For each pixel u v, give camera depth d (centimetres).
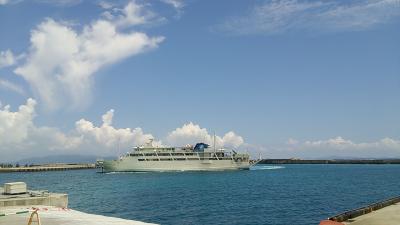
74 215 3712
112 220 3384
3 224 3041
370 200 9162
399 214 2859
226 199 9569
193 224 5975
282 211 7306
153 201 9312
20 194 4903
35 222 3155
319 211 7288
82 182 18162
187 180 17938
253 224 5934
